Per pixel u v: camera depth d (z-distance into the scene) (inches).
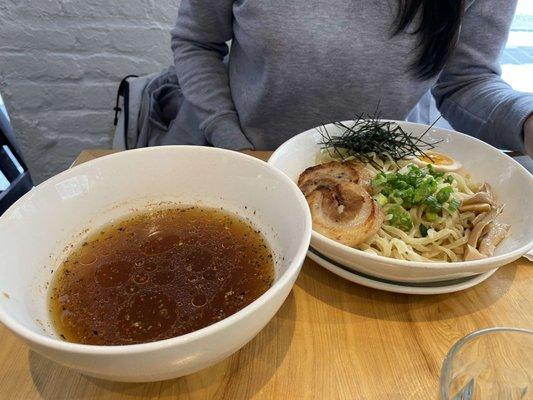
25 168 87.4
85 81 77.5
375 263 23.5
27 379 20.0
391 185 35.9
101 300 20.7
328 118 51.7
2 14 68.4
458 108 54.7
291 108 51.1
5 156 80.1
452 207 33.8
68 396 19.4
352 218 29.1
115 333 19.1
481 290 26.5
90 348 13.8
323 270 27.8
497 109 47.7
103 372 14.6
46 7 68.5
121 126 66.1
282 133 53.7
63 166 87.9
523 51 99.4
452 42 45.6
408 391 20.0
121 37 73.4
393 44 46.3
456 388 19.9
